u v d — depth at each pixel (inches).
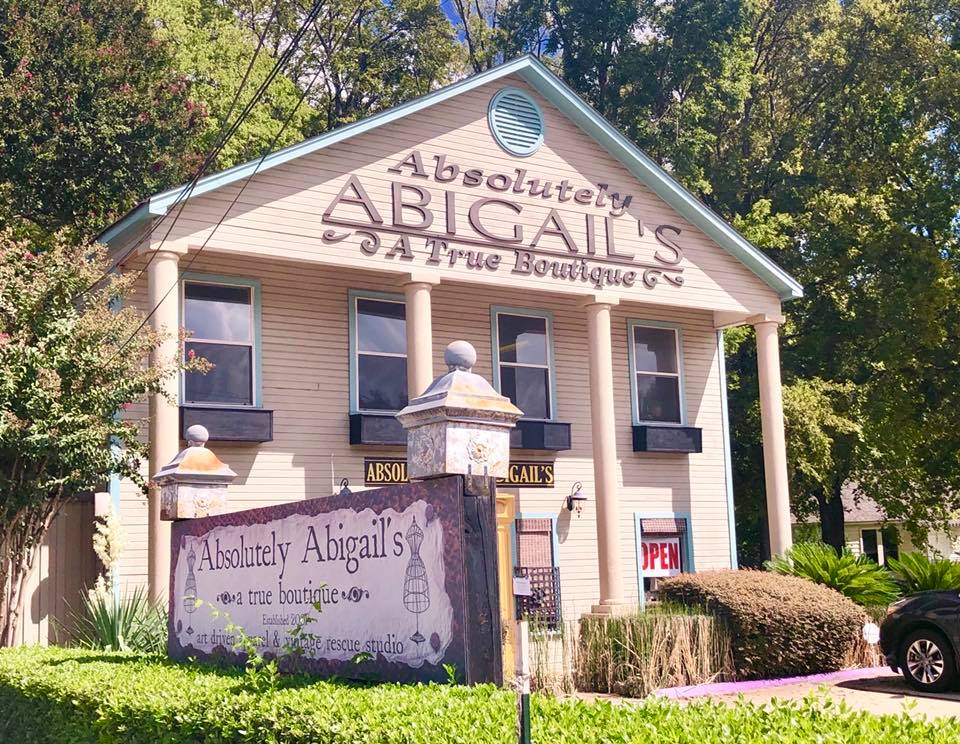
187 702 269.3
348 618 298.8
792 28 1471.5
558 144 735.7
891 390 1120.8
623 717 199.0
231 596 362.0
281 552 335.6
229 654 359.9
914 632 504.4
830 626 584.1
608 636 542.0
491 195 699.4
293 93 1362.0
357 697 237.6
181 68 1190.9
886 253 1133.7
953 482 1170.0
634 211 761.0
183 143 1106.7
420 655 269.9
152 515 554.9
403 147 670.5
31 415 466.0
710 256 794.2
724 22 1333.7
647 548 797.9
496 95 714.8
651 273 758.5
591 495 774.5
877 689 510.0
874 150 1217.4
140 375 501.4
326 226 634.2
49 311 489.7
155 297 581.6
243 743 241.6
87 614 557.0
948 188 1125.1
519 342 767.7
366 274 705.0
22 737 350.0
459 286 746.8
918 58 1242.0
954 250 1144.2
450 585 261.9
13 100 986.1
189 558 391.2
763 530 1277.1
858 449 1138.0
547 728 191.0
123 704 287.1
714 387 852.6
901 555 681.0
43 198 1029.2
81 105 1029.2
